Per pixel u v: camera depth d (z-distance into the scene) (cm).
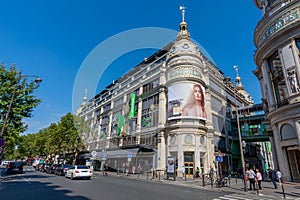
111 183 1138
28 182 1186
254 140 2636
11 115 1497
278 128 1528
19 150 6000
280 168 1491
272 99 1625
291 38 1461
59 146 2980
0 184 1067
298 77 1386
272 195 954
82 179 1378
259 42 1786
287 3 1529
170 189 1020
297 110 1353
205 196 859
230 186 1295
